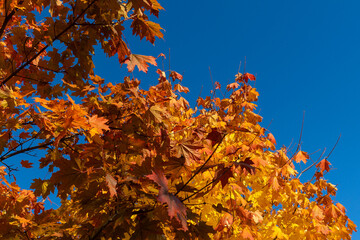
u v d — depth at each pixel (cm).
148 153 291
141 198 242
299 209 448
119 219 227
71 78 313
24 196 387
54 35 290
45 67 301
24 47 295
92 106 318
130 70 292
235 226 386
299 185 438
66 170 230
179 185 251
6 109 294
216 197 366
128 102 341
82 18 293
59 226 300
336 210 434
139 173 241
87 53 307
